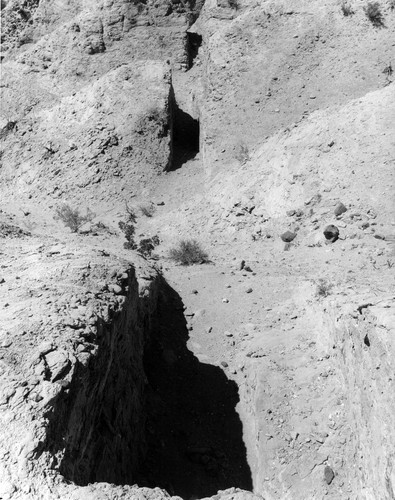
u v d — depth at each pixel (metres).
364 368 6.80
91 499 4.23
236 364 9.30
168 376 9.13
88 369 5.36
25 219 17.44
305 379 8.18
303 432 7.47
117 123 19.48
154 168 18.73
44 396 4.77
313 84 17.97
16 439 4.44
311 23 19.33
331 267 11.39
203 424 8.30
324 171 14.43
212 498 4.78
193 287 11.59
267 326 9.91
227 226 14.91
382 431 6.00
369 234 12.38
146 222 16.78
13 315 5.89
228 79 19.03
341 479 6.83
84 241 14.30
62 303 6.19
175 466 7.48
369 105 15.49
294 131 16.48
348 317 7.60
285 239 13.37
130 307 7.54
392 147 13.98
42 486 4.24
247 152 17.17
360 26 18.77
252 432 8.00
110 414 6.14
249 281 11.59
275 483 7.12
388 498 5.63
